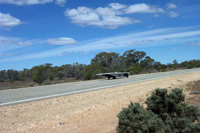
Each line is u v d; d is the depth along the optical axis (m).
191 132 5.36
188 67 60.62
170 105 6.20
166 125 5.38
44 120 6.79
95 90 13.98
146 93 12.16
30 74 44.03
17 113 7.63
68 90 14.29
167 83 17.41
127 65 54.00
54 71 39.31
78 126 6.25
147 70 49.28
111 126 6.28
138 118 5.34
